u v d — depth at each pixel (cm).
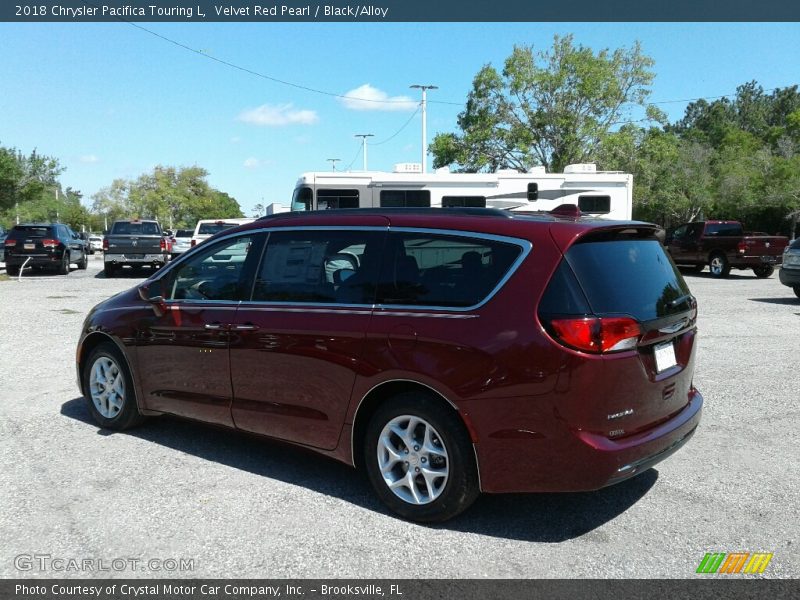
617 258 399
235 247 497
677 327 413
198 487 455
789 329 1095
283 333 449
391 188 1766
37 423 596
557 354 359
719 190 3953
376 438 414
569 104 3591
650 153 3725
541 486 370
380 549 372
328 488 455
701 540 384
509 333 370
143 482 462
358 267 434
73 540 380
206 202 8494
